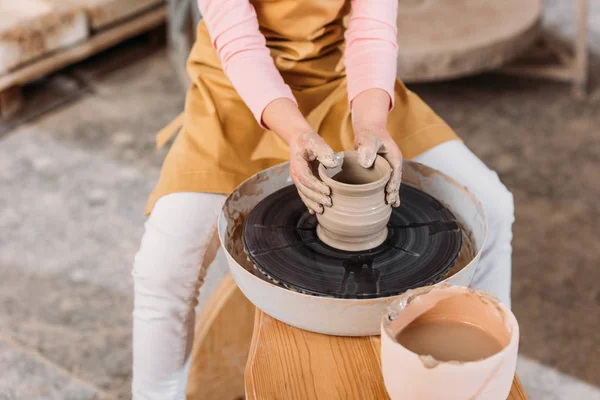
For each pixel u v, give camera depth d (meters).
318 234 1.16
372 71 1.32
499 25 2.91
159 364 1.36
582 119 3.02
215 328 1.61
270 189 1.31
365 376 0.99
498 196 1.36
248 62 1.31
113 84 3.31
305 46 1.41
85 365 1.91
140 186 2.63
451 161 1.40
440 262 1.09
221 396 1.71
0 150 2.82
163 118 3.05
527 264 2.26
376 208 1.07
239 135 1.40
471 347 0.86
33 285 2.19
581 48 3.11
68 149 2.84
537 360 1.92
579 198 2.55
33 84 3.27
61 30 3.06
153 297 1.31
